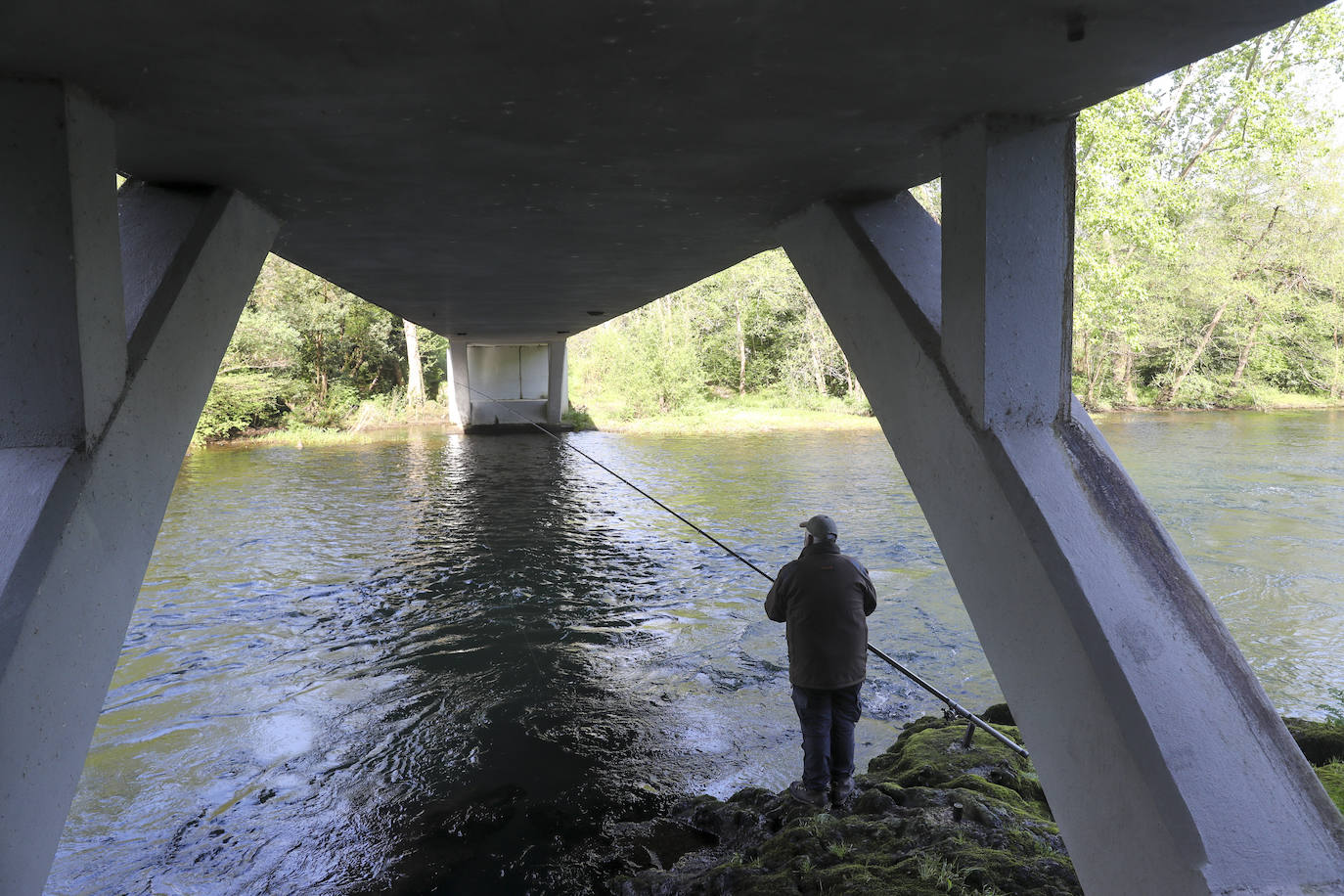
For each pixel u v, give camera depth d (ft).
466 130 12.09
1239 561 37.17
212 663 26.04
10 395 9.88
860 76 9.90
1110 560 9.87
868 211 16.12
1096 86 10.20
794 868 12.91
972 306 11.33
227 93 10.19
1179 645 9.24
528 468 71.97
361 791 17.81
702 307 147.02
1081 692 9.48
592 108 11.14
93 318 10.19
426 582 35.40
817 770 15.14
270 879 14.46
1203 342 122.42
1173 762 8.42
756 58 9.39
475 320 55.11
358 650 27.09
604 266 28.40
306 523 48.32
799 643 15.30
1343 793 13.62
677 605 31.91
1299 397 125.29
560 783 18.04
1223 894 7.81
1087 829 9.57
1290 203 118.11
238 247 15.57
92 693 10.12
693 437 95.61
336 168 14.17
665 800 17.20
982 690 23.61
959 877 11.77
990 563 11.14
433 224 20.04
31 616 8.96
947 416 11.97
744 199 16.88
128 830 16.26
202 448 91.15
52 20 8.02
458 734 20.72
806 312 134.72
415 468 73.10
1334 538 41.06
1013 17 8.27
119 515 10.72
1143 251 92.22
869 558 38.75
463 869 14.70
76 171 9.86
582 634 28.50
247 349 103.35
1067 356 11.43
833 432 99.35
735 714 21.74
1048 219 11.32
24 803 8.92
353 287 34.37
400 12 7.99
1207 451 72.90
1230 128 79.66
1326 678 24.54
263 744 20.26
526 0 7.79
